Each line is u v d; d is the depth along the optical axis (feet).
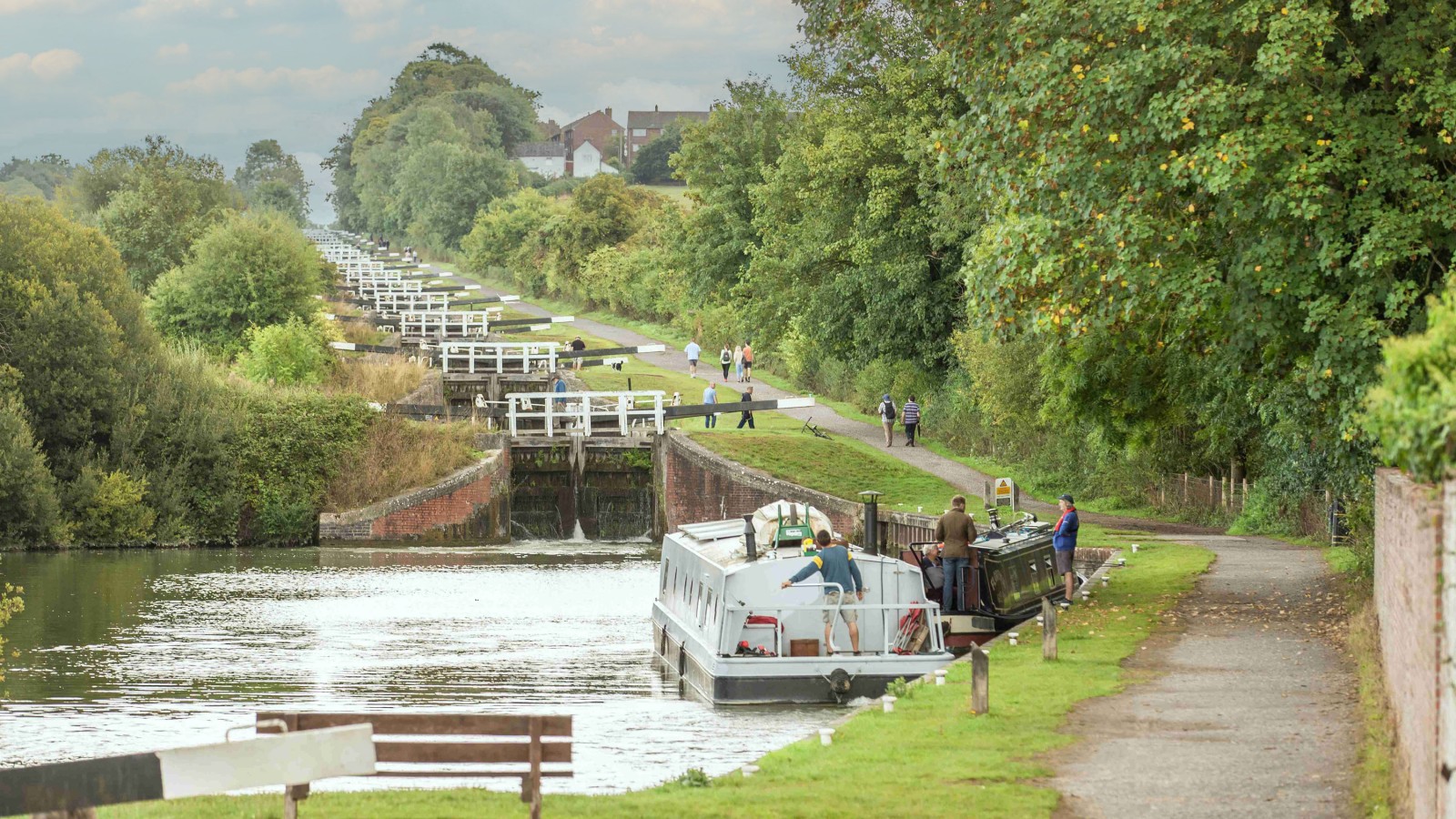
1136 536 204.74
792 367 410.72
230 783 53.78
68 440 293.23
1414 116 107.86
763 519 143.33
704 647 131.13
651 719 119.44
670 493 299.79
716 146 454.81
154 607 200.85
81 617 190.90
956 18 130.93
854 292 330.34
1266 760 71.61
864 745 78.02
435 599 210.18
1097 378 180.14
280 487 294.05
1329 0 112.16
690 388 394.11
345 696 135.54
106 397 291.79
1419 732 53.06
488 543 298.35
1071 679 96.37
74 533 281.95
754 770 73.15
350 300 594.65
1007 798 64.80
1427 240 107.76
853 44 166.40
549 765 99.76
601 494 312.71
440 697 134.62
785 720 117.91
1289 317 111.45
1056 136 118.42
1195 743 76.07
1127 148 116.37
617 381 402.52
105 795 53.01
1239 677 95.04
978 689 85.40
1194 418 242.99
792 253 347.56
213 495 292.61
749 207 444.96
